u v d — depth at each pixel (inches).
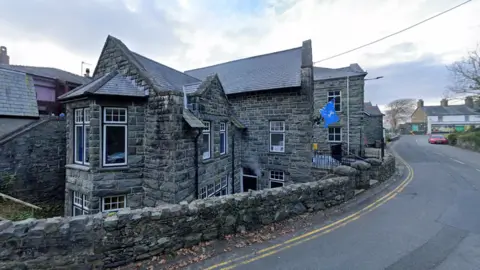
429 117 2399.1
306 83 472.1
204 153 390.6
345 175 321.1
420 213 263.1
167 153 300.8
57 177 428.8
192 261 165.2
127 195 316.2
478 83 1024.2
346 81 780.0
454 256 170.9
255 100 534.0
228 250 180.7
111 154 309.3
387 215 257.9
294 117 486.0
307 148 473.4
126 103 311.3
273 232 213.5
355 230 218.5
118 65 354.0
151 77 325.7
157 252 168.1
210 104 397.4
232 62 721.6
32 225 138.3
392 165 513.7
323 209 273.9
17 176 378.9
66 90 615.5
